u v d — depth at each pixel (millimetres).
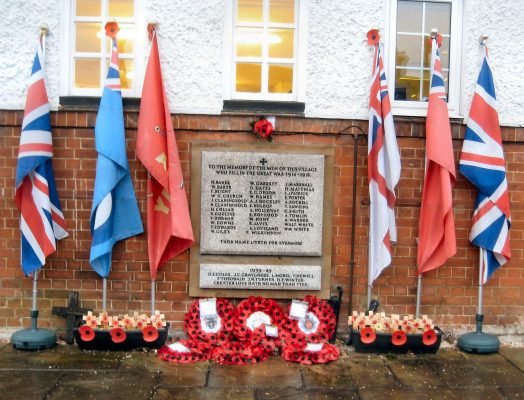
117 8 5383
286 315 5270
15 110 5234
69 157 5262
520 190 5457
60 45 5262
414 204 5383
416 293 5422
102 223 4965
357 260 5387
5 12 5211
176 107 5266
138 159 5223
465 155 5230
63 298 5305
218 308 5227
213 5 5273
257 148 5289
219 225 5293
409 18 5492
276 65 5434
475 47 5402
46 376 4449
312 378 4523
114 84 5004
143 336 4988
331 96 5344
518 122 5438
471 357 5043
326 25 5324
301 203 5316
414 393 4281
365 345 5059
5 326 5301
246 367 4727
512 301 5492
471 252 5438
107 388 4254
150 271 5270
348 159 5359
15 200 5105
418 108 5473
